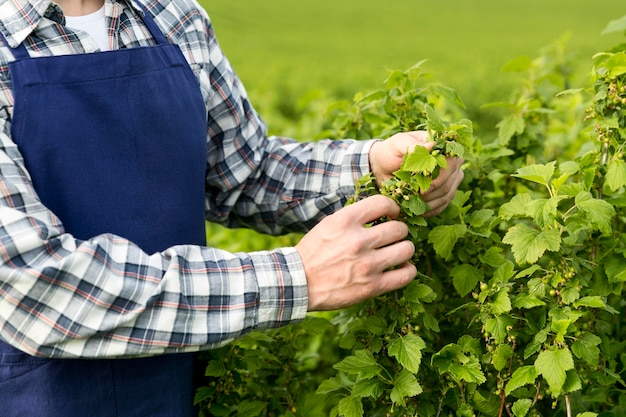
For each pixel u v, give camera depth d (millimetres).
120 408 1313
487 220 1513
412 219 1324
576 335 1275
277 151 1663
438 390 1461
